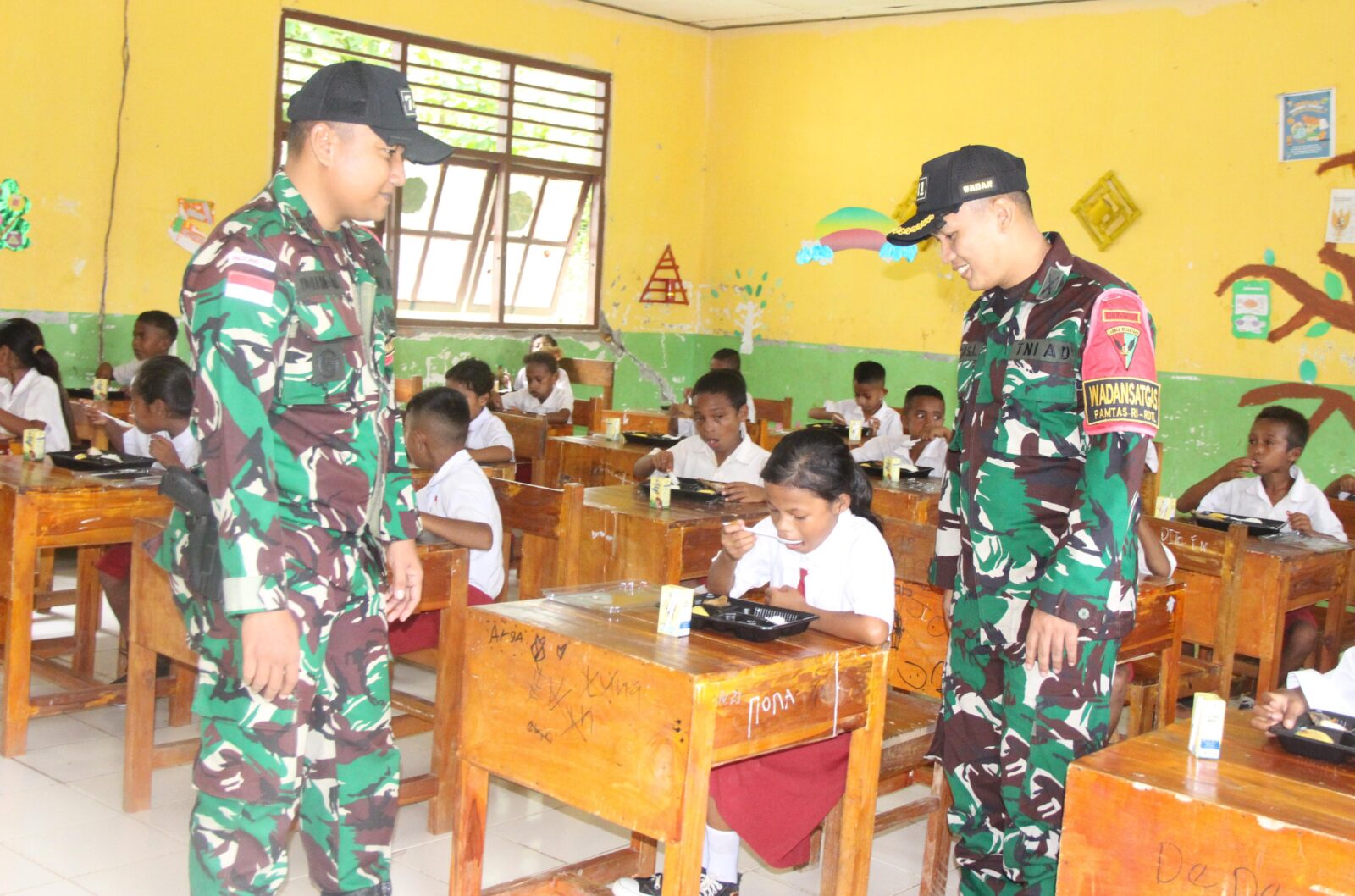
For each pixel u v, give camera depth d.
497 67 7.77
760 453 4.43
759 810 2.34
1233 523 4.07
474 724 2.20
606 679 1.97
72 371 6.26
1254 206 6.27
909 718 2.85
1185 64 6.51
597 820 3.19
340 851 2.13
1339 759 1.68
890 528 3.04
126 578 3.69
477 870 2.26
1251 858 1.49
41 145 6.06
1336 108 5.97
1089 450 2.05
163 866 2.75
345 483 1.98
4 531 3.25
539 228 8.23
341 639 2.05
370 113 1.92
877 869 2.97
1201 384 6.48
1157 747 1.75
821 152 8.27
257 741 1.94
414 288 7.70
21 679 3.31
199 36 6.51
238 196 6.73
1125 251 6.76
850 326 8.15
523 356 8.07
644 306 8.77
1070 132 6.98
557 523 3.29
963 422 2.32
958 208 2.15
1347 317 5.95
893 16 7.80
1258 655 3.69
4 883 2.62
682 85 8.75
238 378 1.79
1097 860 1.63
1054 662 2.03
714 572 2.66
